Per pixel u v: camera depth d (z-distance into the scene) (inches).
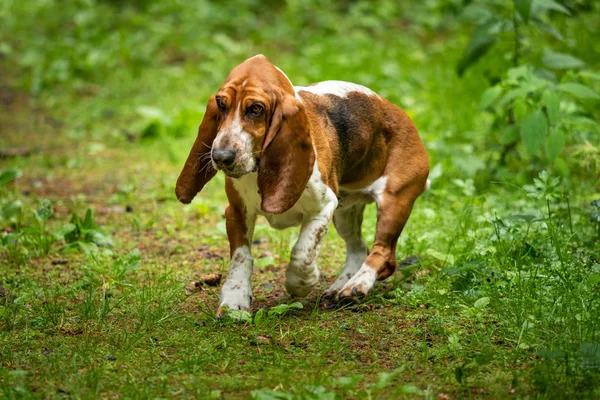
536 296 296.8
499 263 327.6
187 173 291.7
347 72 695.1
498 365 256.4
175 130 593.0
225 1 915.4
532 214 363.9
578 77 468.4
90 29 818.2
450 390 239.8
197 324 291.0
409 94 634.2
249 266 300.2
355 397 235.1
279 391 236.2
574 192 421.4
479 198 389.4
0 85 725.3
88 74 740.7
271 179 274.4
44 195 477.4
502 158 466.6
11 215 415.2
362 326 290.0
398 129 328.2
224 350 265.6
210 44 811.4
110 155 563.5
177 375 249.3
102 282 335.9
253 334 278.4
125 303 313.9
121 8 906.1
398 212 321.4
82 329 287.3
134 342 270.8
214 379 245.6
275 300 321.1
